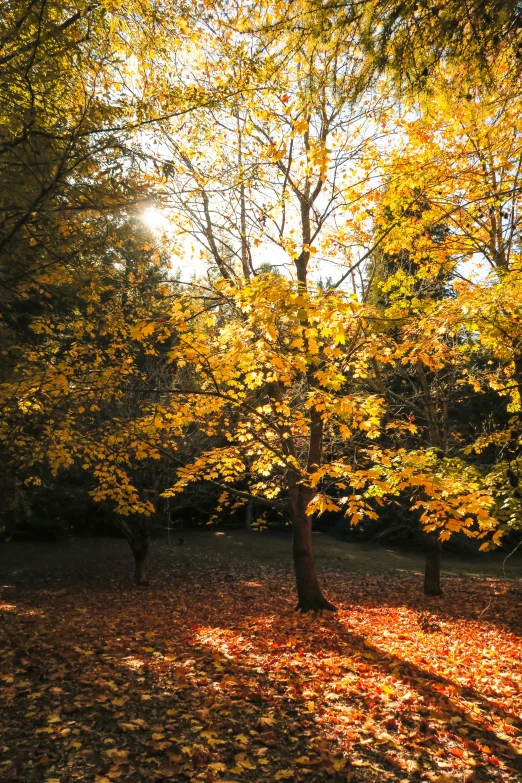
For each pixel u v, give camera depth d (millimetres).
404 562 22422
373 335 7504
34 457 8875
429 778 4105
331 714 5266
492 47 3680
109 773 3891
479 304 6797
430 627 10188
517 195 8219
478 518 4488
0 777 3805
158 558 20641
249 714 5168
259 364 6109
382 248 10641
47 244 5957
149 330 5586
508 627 10445
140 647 7980
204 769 4023
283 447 10531
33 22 4508
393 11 3572
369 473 5129
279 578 18266
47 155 5133
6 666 6551
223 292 6605
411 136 8508
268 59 4734
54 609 12797
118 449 7879
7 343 7812
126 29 5871
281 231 9891
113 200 5570
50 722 4727
